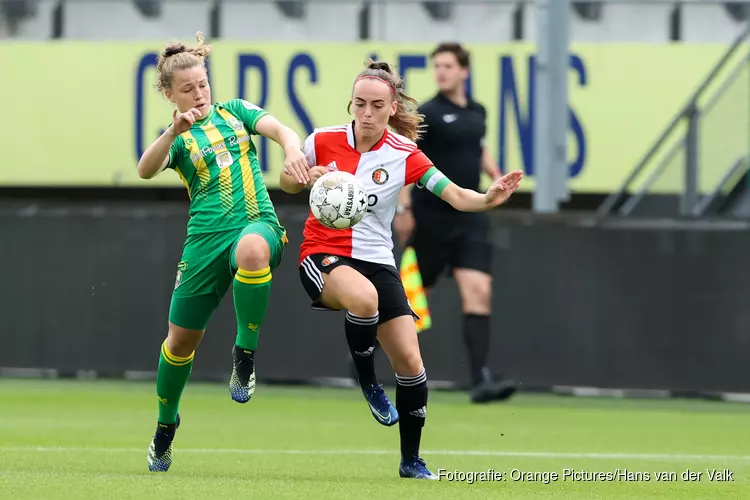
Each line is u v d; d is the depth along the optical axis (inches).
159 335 1748.3
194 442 1103.0
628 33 1984.5
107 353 1756.9
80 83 1959.9
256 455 990.4
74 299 1760.6
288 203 2054.6
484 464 952.9
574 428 1306.6
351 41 1934.1
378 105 812.0
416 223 1523.1
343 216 792.3
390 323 806.5
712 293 1625.2
